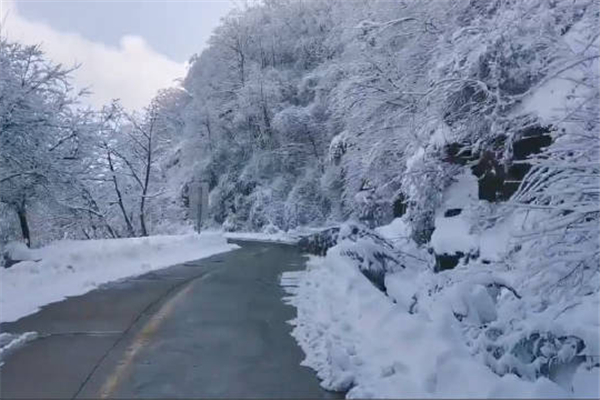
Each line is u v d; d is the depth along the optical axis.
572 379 5.99
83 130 20.53
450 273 8.52
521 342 6.33
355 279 10.51
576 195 7.27
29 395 5.85
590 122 7.57
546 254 7.20
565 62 8.00
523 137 10.09
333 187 41.06
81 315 9.83
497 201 11.08
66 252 15.86
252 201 49.00
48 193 20.09
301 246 25.84
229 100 54.12
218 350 7.62
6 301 10.77
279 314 10.09
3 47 19.33
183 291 12.73
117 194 36.03
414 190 14.12
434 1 16.36
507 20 10.34
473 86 11.28
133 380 6.34
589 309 7.09
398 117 17.50
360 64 19.69
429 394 5.11
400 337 6.56
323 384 6.14
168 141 42.66
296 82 51.44
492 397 4.75
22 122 18.77
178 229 45.75
